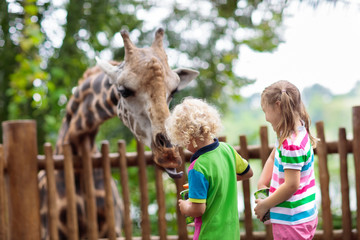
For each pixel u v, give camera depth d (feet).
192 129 6.50
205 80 22.80
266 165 7.97
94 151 11.97
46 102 18.13
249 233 11.64
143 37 22.29
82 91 11.44
